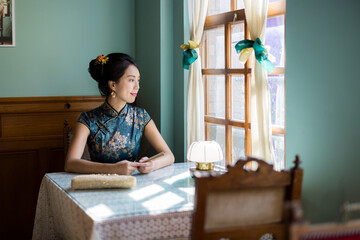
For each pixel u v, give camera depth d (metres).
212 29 3.06
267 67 2.34
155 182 2.28
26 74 3.44
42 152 3.46
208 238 1.59
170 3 3.32
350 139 1.89
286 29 2.21
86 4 3.56
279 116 2.50
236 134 2.87
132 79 2.66
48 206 2.45
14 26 3.38
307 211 2.11
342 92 1.92
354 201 1.87
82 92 3.60
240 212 1.63
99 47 3.63
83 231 1.82
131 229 1.75
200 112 3.04
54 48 3.50
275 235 1.67
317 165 2.06
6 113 3.33
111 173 2.37
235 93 2.86
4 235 3.44
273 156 2.38
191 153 2.38
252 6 2.44
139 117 2.79
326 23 1.99
